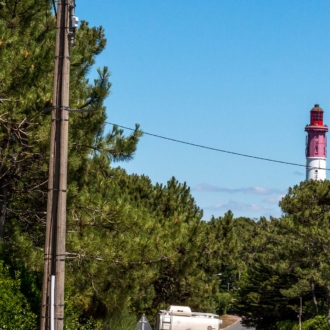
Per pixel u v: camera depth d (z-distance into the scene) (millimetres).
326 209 110688
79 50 39156
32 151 34844
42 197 39531
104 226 38750
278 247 108125
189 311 51594
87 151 38094
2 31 32688
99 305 45000
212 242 67312
